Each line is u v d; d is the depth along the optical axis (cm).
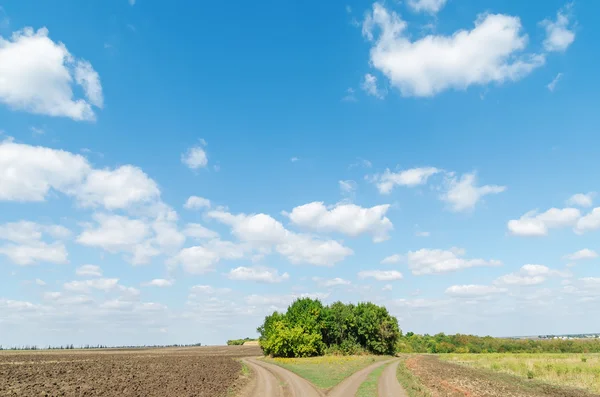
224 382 4391
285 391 3662
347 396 3278
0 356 9181
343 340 11544
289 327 10550
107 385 3884
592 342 16362
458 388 3831
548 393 3778
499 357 9406
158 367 6338
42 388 3566
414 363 7394
